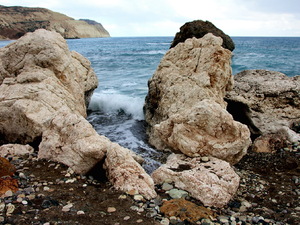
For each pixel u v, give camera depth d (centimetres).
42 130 852
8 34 14038
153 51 5922
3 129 927
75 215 456
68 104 1042
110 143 668
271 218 530
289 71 2683
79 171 631
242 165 833
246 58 4062
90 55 4806
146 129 1245
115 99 1577
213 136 708
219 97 1036
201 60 1074
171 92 1089
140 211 492
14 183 545
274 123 1088
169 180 637
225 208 565
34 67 1055
